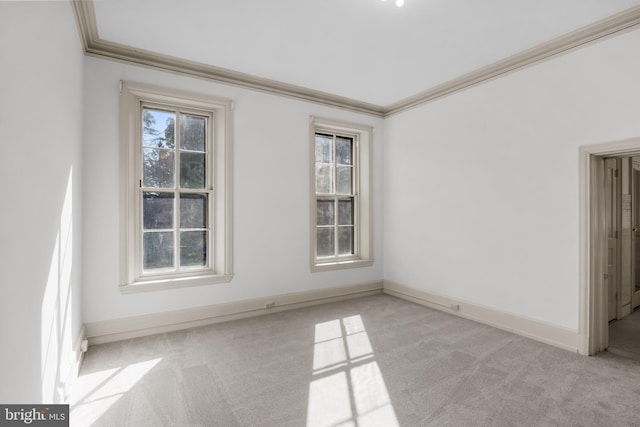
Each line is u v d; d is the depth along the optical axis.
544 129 3.28
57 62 1.89
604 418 2.04
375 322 3.83
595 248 3.03
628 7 2.62
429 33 3.05
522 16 2.77
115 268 3.27
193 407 2.15
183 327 3.60
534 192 3.36
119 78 3.30
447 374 2.60
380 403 2.21
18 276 1.23
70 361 2.32
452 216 4.19
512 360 2.85
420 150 4.64
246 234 4.02
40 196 1.53
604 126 2.87
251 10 2.70
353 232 5.20
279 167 4.26
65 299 2.17
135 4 2.61
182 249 3.76
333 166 4.97
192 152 3.83
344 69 3.82
